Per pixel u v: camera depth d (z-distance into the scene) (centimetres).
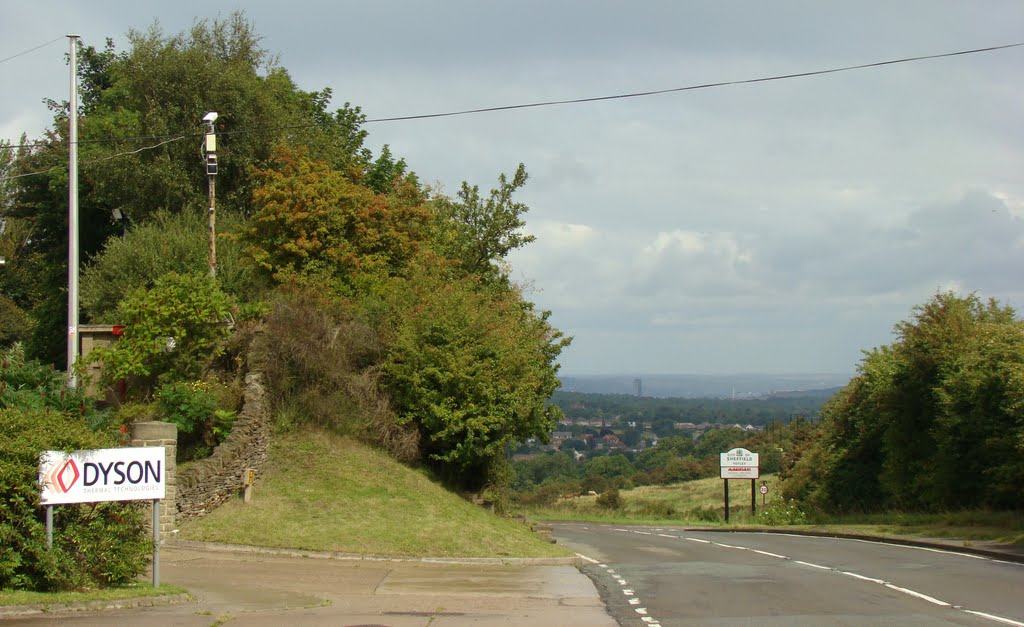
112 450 1207
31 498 1149
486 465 2606
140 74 3394
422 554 1780
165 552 1653
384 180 4078
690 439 11794
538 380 2731
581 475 10875
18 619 1048
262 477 2034
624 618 1173
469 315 2472
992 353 2608
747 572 1727
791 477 4994
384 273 2739
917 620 1147
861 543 2478
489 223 3841
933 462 3039
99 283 2948
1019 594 1380
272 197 2781
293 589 1373
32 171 4141
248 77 3547
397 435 2344
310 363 2241
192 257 2892
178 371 2167
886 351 3878
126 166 3253
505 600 1327
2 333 4159
